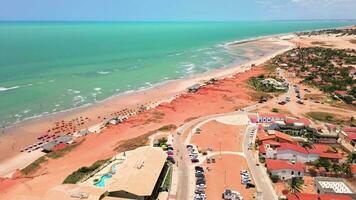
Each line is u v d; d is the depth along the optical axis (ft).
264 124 416.46
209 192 274.77
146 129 415.23
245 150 350.64
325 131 383.65
